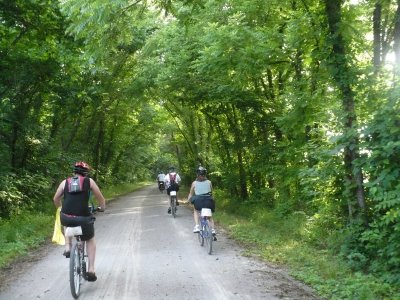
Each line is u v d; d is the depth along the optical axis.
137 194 40.19
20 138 18.20
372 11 9.73
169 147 51.47
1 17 13.87
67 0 6.94
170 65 19.03
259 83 17.25
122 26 7.40
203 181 10.54
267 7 12.42
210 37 12.12
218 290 6.75
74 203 6.42
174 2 7.35
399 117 7.53
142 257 9.40
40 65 15.89
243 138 19.44
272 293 6.57
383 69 8.59
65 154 22.59
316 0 10.31
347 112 8.81
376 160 7.84
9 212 15.27
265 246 10.60
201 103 20.20
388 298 6.33
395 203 7.32
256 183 21.03
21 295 6.61
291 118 11.20
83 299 6.35
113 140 41.75
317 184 10.54
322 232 10.72
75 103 22.19
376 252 8.31
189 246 10.77
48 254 10.07
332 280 7.17
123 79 26.81
